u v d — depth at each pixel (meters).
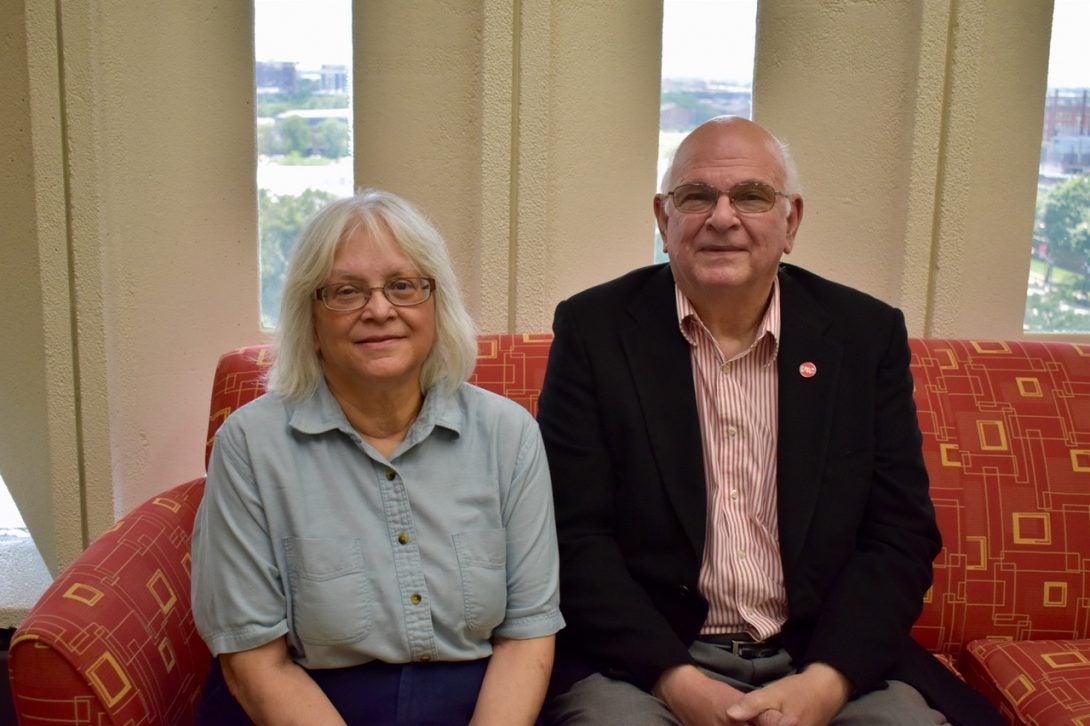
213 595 1.51
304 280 1.54
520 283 2.38
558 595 1.65
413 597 1.54
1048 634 2.02
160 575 1.68
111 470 2.38
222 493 1.54
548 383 1.86
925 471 1.83
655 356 1.80
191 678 1.68
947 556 2.01
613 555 1.75
